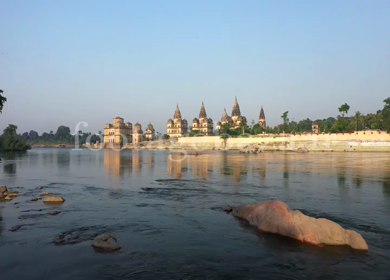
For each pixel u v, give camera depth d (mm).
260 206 14484
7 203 19031
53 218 15461
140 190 23984
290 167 42344
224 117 199125
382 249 11039
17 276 9297
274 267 9742
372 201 18953
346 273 9328
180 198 20531
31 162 59125
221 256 10602
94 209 17406
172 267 9797
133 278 9102
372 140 85750
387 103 103312
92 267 9836
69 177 33500
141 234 12930
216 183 27484
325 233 11766
